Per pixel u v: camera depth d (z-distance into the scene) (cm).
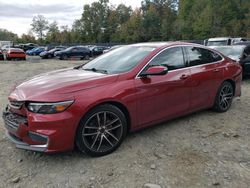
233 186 313
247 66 998
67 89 351
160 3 8281
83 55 3111
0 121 529
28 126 344
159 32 7712
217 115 550
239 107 613
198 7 6812
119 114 388
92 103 357
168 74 443
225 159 373
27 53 4359
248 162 366
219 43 2203
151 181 323
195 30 6456
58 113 338
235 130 475
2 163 369
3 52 3164
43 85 370
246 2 6225
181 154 387
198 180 325
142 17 8119
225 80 555
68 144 349
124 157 378
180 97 463
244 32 5919
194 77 482
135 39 7919
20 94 364
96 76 392
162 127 483
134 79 403
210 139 438
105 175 337
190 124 499
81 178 332
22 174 343
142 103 411
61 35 9919
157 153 389
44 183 324
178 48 477
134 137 440
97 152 375
